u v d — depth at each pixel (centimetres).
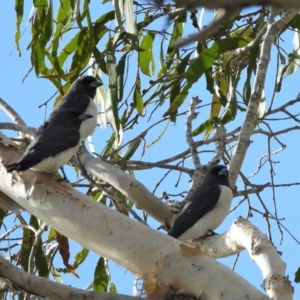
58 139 982
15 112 1116
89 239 699
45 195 751
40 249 1128
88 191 1238
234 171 920
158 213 976
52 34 1255
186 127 1096
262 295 583
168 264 633
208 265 622
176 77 1195
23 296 1062
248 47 1099
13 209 886
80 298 607
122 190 955
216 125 1202
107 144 1234
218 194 1033
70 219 715
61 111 1174
